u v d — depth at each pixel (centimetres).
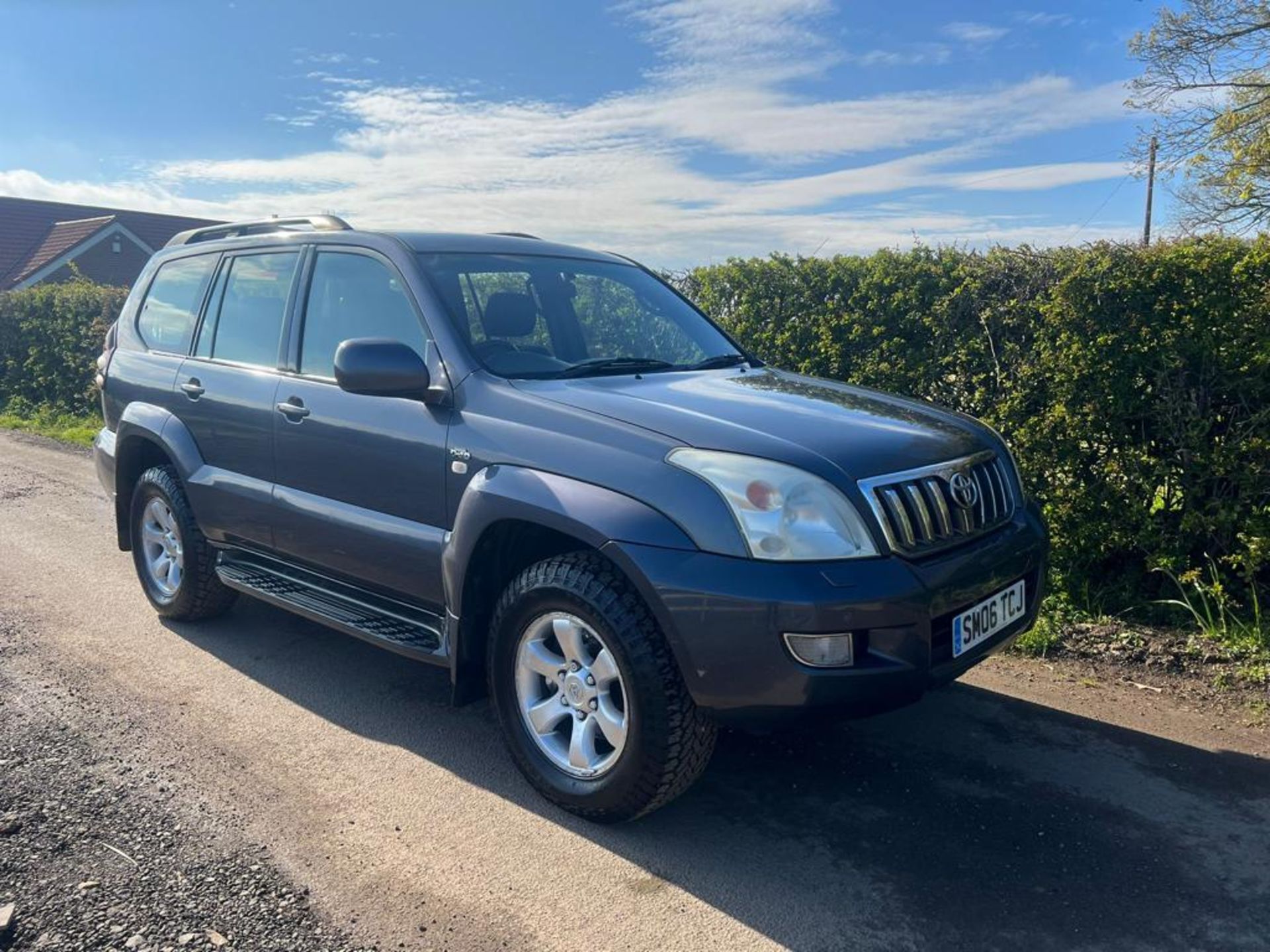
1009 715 409
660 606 287
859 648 282
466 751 376
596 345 413
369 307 402
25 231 3512
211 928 266
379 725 399
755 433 305
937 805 336
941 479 319
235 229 504
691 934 266
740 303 690
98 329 1315
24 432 1267
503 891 285
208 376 470
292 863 298
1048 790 346
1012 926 269
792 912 276
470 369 359
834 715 286
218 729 391
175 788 343
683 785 307
